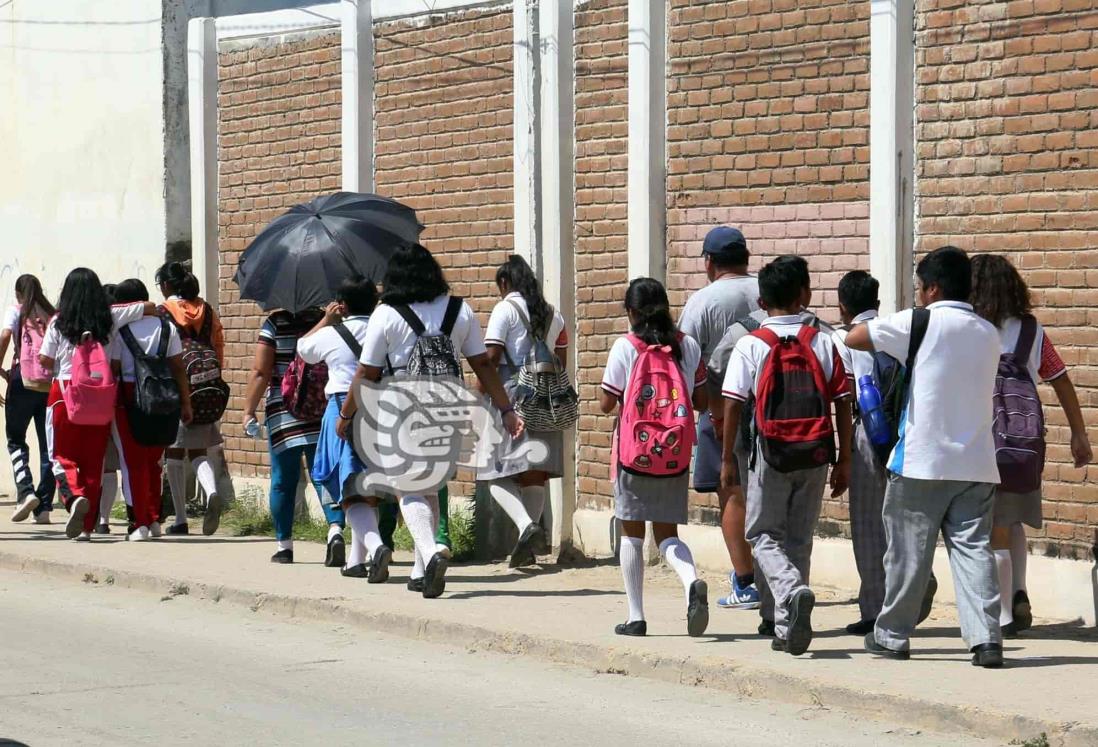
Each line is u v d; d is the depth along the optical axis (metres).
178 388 16.61
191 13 19.59
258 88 18.92
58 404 16.41
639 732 9.45
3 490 21.73
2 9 21.39
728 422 11.02
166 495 19.09
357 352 14.23
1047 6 12.30
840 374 11.04
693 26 14.60
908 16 13.10
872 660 10.70
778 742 9.18
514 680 10.95
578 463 15.77
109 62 20.02
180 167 19.53
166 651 11.94
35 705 10.12
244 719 9.77
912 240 13.20
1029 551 12.52
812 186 13.79
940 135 13.00
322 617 13.23
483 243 16.56
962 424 10.27
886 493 10.63
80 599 14.30
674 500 11.48
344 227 14.64
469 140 16.64
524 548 14.64
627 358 11.44
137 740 9.26
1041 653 10.93
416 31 17.14
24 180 21.34
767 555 10.96
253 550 16.41
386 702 10.27
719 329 12.52
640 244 14.91
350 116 17.66
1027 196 12.48
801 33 13.80
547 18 15.55
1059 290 12.31
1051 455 12.38
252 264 14.80
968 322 10.27
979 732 9.22
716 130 14.47
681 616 12.59
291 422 15.28
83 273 16.19
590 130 15.47
